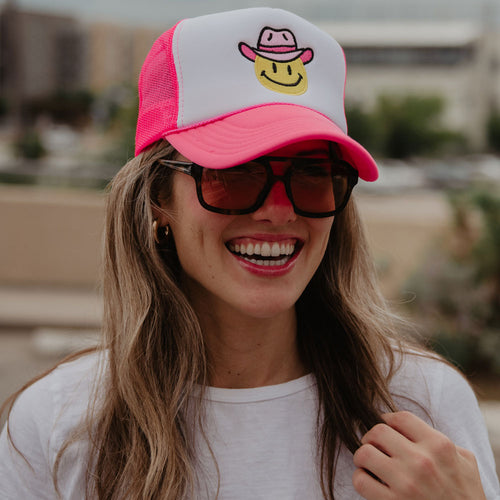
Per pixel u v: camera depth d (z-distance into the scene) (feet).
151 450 4.00
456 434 4.31
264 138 3.69
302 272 4.07
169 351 4.30
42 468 4.13
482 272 20.83
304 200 3.89
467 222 22.02
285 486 4.00
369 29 183.11
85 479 4.05
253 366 4.29
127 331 4.29
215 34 4.05
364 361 4.35
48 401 4.25
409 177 93.45
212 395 4.16
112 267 4.53
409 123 161.79
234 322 4.22
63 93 180.14
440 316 20.81
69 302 30.25
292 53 4.13
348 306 4.47
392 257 29.27
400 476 3.56
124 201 4.39
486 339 19.84
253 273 3.94
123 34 203.92
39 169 40.40
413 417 3.80
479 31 177.88
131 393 4.13
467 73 177.27
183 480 3.97
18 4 139.03
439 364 4.56
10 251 33.65
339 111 4.24
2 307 28.86
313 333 4.46
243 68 4.01
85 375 4.38
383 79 180.34
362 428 4.20
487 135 177.37
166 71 4.13
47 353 23.13
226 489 3.97
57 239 33.65
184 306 4.27
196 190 3.94
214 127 3.97
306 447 4.12
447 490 3.52
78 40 201.05
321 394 4.24
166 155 4.21
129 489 3.97
